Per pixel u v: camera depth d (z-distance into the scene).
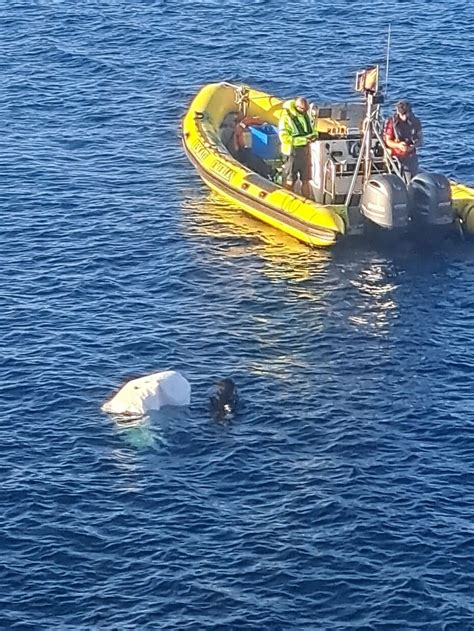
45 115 40.53
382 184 32.41
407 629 20.62
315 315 29.92
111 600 21.25
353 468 24.45
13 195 35.38
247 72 43.91
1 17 47.97
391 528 22.80
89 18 47.81
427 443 25.25
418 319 29.75
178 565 21.98
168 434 25.42
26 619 20.89
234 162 34.88
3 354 28.14
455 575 21.72
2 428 25.62
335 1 49.31
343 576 21.69
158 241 33.12
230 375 27.61
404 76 42.91
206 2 49.34
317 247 32.72
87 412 26.16
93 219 34.19
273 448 25.09
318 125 34.53
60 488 23.88
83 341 28.75
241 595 21.31
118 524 22.98
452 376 27.52
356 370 27.78
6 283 31.06
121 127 39.88
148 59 44.69
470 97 41.22
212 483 24.06
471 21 47.44
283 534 22.70
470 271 31.91
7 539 22.59
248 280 31.38
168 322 29.62
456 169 37.03
